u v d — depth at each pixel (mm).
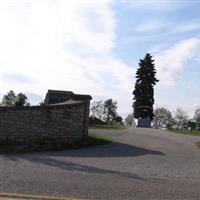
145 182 10992
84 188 9711
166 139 26125
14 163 13367
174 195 9398
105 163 14508
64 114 20906
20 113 19594
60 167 12938
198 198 9203
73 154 16906
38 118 20047
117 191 9562
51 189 9383
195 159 17234
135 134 28391
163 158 16938
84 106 21859
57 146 19188
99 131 28344
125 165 14289
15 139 19422
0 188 9156
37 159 14695
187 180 11789
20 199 8172
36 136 19953
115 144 21266
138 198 8945
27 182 10023
